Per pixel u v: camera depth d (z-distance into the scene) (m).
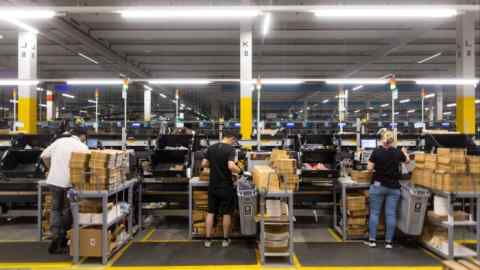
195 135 6.56
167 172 5.59
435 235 4.69
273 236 4.40
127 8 5.13
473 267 2.92
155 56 12.05
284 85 16.69
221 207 4.89
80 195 4.19
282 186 4.39
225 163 4.85
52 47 11.02
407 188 4.75
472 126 8.43
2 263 4.26
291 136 7.05
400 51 11.78
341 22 8.92
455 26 9.30
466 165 4.33
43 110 15.90
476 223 4.36
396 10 5.12
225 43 10.61
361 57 12.23
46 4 7.78
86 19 8.59
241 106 7.87
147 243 5.07
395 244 5.01
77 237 4.21
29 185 5.86
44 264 4.23
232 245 4.97
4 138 6.71
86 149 4.69
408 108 23.06
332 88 16.56
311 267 4.12
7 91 15.70
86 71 14.48
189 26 9.15
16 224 6.20
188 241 5.18
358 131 8.84
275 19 8.55
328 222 6.35
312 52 11.65
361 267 4.12
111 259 4.39
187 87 17.27
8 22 8.06
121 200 5.27
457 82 8.08
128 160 5.22
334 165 5.78
